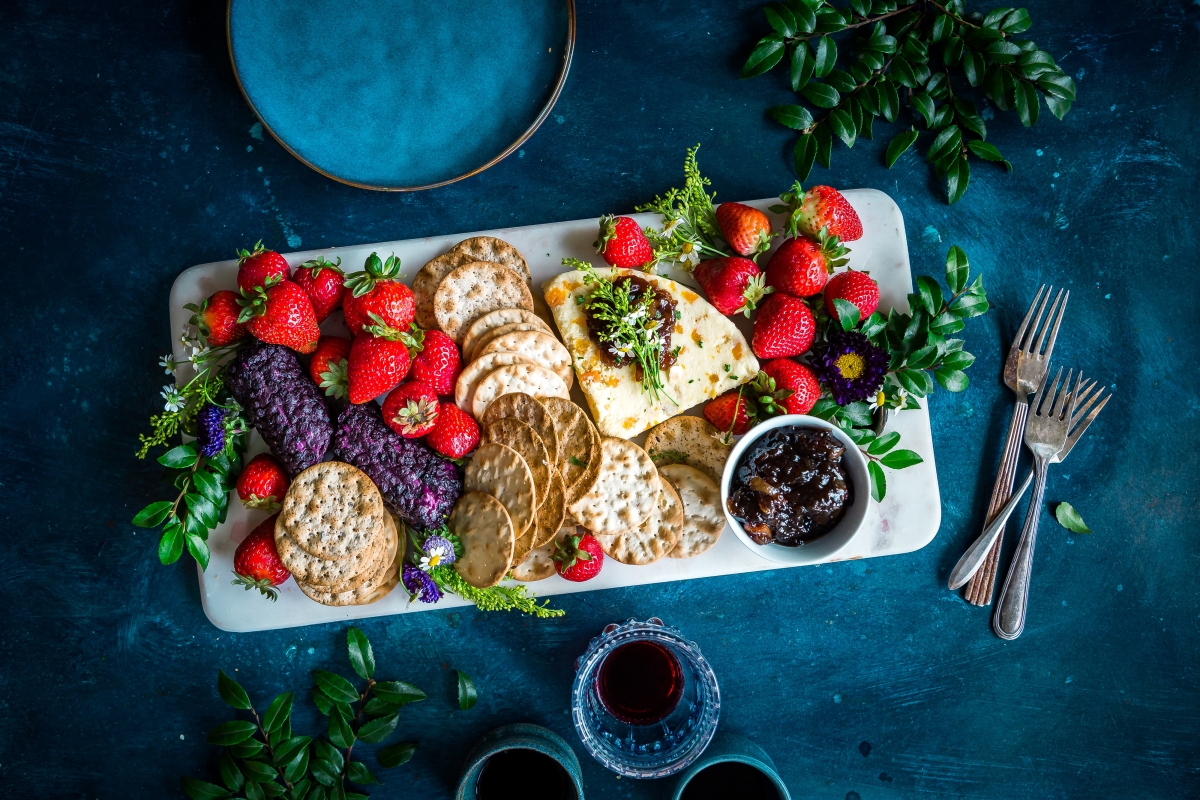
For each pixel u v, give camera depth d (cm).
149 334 162
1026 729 167
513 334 146
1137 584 167
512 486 142
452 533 144
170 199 163
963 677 166
